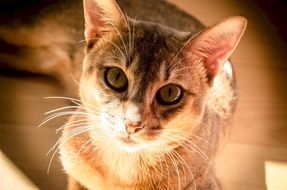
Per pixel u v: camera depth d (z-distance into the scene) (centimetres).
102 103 40
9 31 56
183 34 41
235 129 53
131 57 39
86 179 44
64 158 45
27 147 50
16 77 55
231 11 63
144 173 43
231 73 52
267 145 53
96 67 40
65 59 54
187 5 62
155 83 39
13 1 57
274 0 64
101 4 40
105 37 41
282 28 62
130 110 38
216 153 48
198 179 44
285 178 50
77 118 43
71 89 54
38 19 56
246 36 61
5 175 47
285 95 57
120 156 42
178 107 40
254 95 56
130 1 56
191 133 42
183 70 40
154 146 41
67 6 56
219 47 40
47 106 53
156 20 55
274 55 60
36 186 47
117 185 44
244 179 50
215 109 47
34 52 55
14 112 53
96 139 42
